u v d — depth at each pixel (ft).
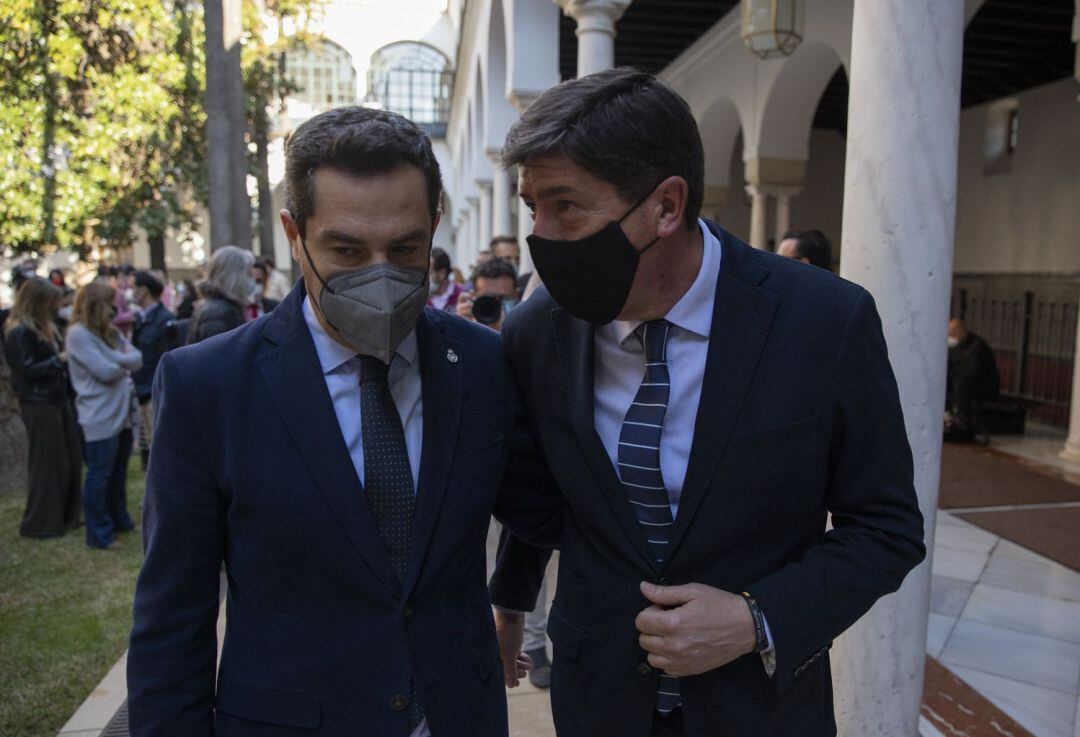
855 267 7.49
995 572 14.34
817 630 4.04
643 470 4.39
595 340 4.61
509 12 24.54
